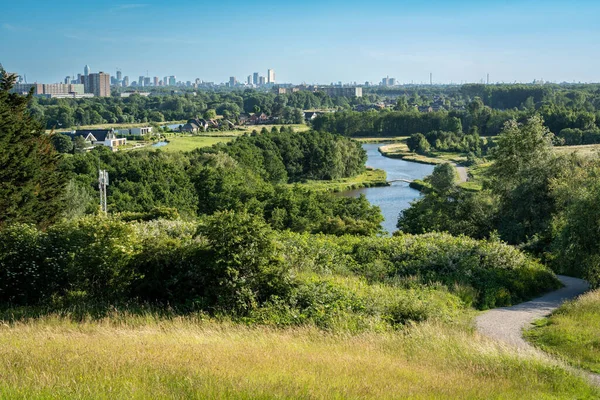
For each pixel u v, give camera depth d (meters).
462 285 21.69
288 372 9.15
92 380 7.63
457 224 40.53
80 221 17.97
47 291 16.50
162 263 16.58
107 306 15.60
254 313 15.17
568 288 25.48
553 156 38.72
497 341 14.91
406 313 16.77
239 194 65.06
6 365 8.48
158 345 10.65
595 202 24.72
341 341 13.25
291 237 26.92
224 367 8.98
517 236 36.75
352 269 23.58
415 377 10.05
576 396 10.52
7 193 25.83
